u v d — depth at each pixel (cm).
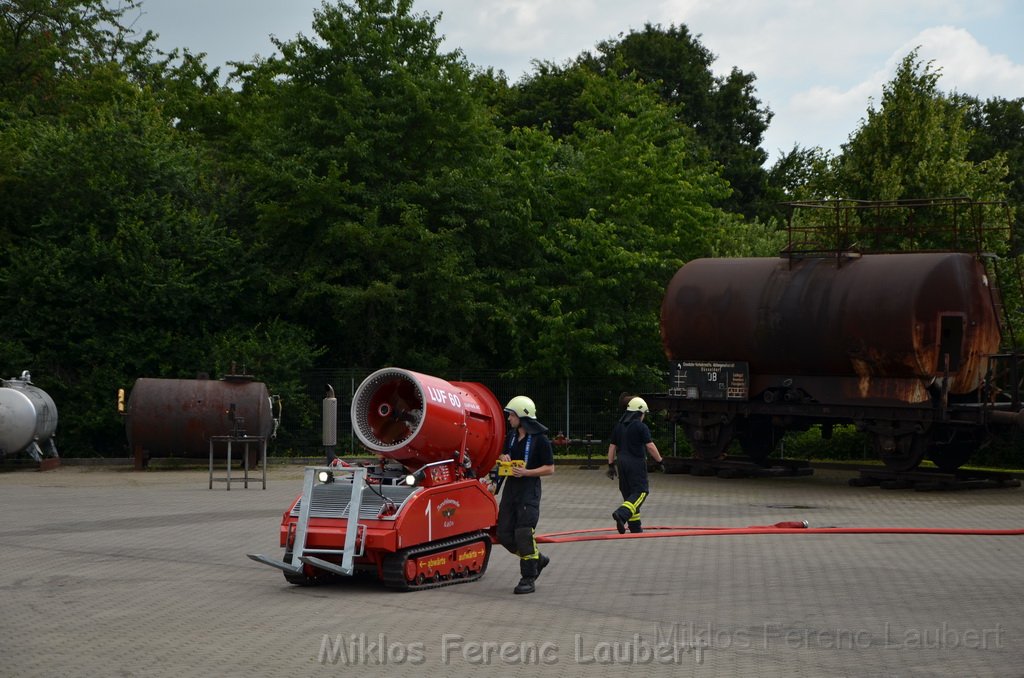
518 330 3647
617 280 3600
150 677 874
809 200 3594
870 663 915
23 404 3031
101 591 1267
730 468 2880
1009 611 1133
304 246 3759
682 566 1434
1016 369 2539
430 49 3941
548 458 1262
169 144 3891
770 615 1111
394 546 1247
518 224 3819
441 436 1352
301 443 3528
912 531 1784
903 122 3506
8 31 5131
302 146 3762
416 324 3709
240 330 3688
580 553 1555
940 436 2589
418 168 3875
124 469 3152
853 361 2606
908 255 2608
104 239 3612
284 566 1254
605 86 4616
